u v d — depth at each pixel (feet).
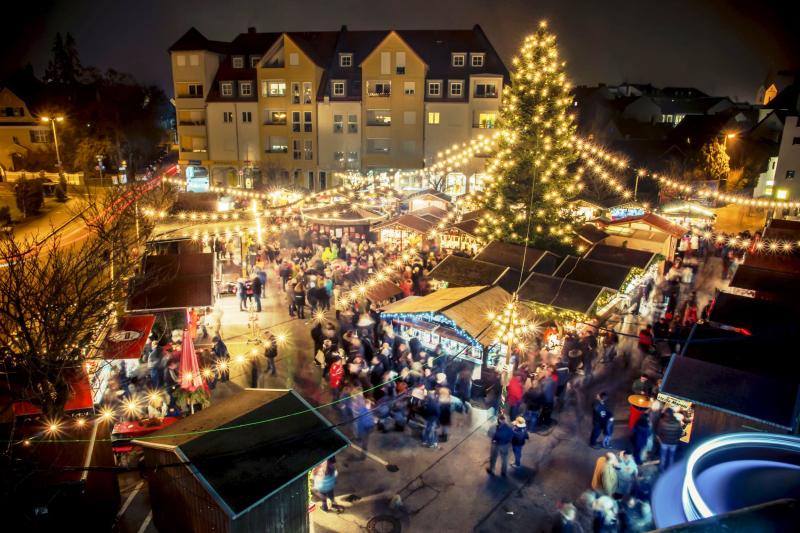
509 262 71.20
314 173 162.81
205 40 167.12
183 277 55.88
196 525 28.58
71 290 37.68
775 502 7.02
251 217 122.01
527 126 77.77
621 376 53.36
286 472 28.50
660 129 194.39
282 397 34.50
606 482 33.68
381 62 151.84
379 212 103.35
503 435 37.17
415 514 34.12
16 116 165.58
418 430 43.88
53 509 29.25
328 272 75.77
